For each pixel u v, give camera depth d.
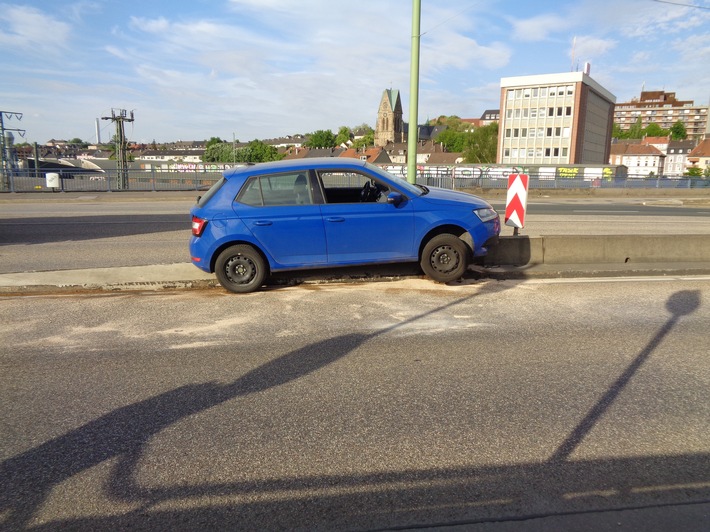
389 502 2.84
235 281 7.27
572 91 78.44
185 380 4.41
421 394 4.10
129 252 10.55
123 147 48.84
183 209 20.75
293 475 3.08
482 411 3.82
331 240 7.25
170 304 6.76
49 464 3.22
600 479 3.03
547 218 17.77
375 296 7.04
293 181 7.30
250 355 4.96
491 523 2.67
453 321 5.93
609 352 4.96
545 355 4.89
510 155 84.38
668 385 4.25
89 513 2.78
